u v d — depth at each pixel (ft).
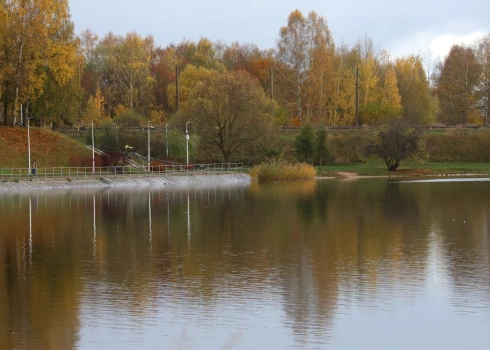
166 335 73.97
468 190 242.99
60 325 77.30
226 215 171.83
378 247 122.93
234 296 88.69
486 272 101.50
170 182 289.94
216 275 100.83
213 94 324.80
